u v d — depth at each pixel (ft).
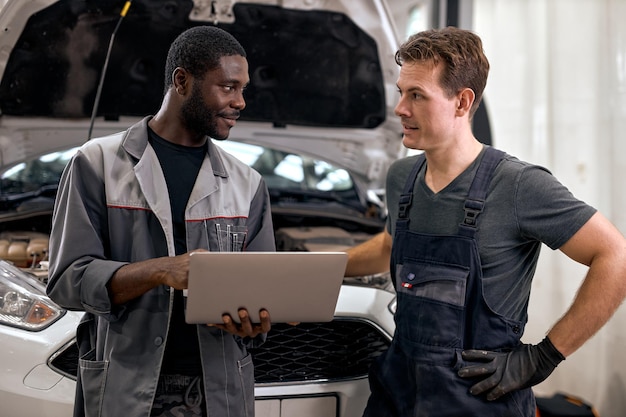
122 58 7.97
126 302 4.60
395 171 5.54
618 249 4.50
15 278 6.23
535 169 4.75
